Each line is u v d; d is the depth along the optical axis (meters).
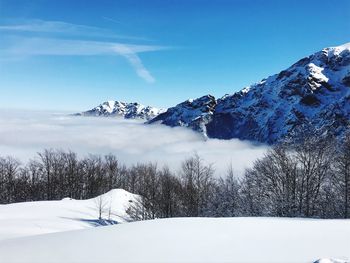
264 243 16.69
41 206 71.69
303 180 55.84
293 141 58.62
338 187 55.94
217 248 16.00
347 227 20.86
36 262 14.71
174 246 16.53
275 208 53.50
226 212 60.34
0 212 63.97
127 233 19.84
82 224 57.12
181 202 77.06
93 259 14.85
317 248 15.47
